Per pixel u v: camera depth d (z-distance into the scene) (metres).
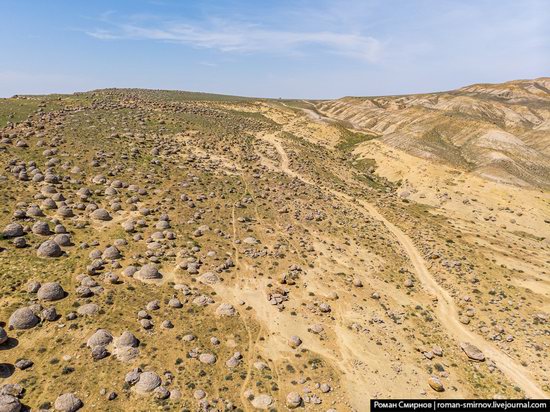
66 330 42.38
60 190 71.81
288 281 59.47
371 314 55.38
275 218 81.06
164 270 57.00
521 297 63.16
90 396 35.66
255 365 42.88
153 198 77.50
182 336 45.38
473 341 52.72
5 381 35.31
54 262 52.78
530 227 94.19
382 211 97.38
